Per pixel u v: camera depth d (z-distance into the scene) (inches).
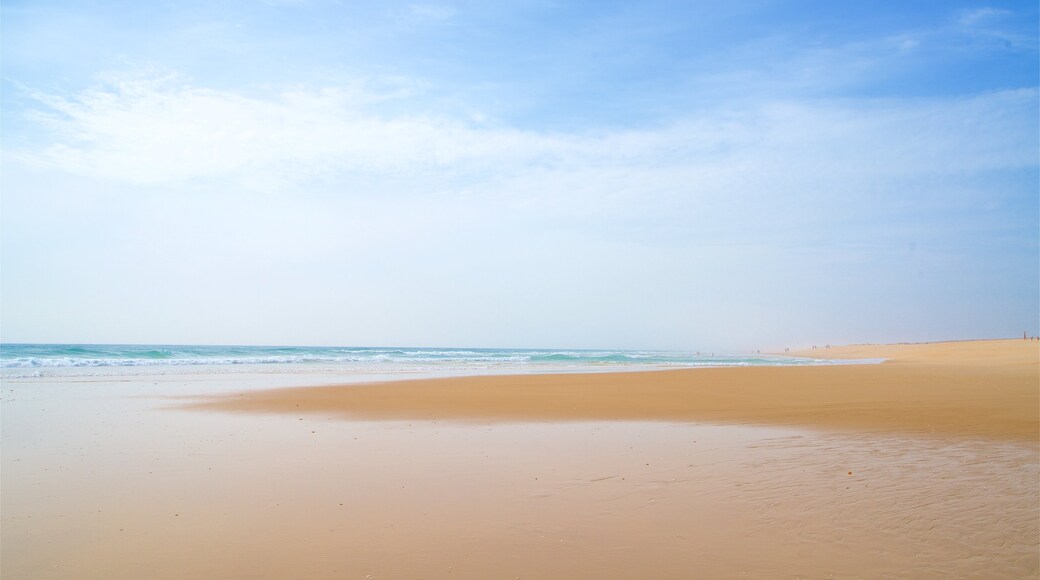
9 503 277.3
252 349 3435.0
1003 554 207.5
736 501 272.2
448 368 1576.0
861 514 250.8
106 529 242.4
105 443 426.6
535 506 269.0
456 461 362.9
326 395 768.9
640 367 1638.8
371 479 319.3
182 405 658.2
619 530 236.7
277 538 231.3
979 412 547.2
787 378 1029.8
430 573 197.3
